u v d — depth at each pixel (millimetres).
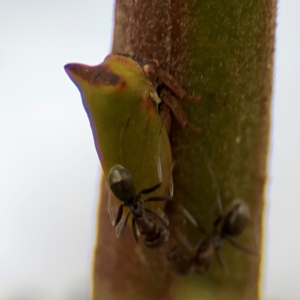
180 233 72
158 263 73
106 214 74
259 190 72
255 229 72
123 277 73
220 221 72
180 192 72
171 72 71
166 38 71
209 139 71
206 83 71
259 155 72
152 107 71
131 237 73
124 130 70
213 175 72
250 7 71
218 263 72
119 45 72
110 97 70
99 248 74
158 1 71
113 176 71
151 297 73
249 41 71
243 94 71
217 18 71
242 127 71
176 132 71
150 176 71
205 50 71
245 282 72
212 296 72
